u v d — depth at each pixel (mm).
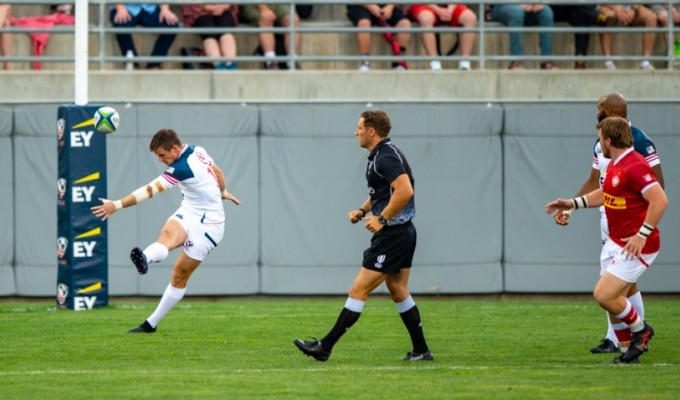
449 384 24391
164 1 56062
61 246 44906
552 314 43406
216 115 52969
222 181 34750
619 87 56281
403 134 53375
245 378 25422
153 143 33281
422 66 63094
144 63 61312
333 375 25906
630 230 27047
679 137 53562
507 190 53562
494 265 53469
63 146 44312
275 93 55531
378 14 59906
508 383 24516
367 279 27422
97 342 33031
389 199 27375
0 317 40781
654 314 43156
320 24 62344
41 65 61750
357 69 62375
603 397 22562
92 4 57969
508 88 56094
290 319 40688
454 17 60969
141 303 51500
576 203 28969
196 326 37781
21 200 52844
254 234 53156
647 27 60875
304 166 53156
